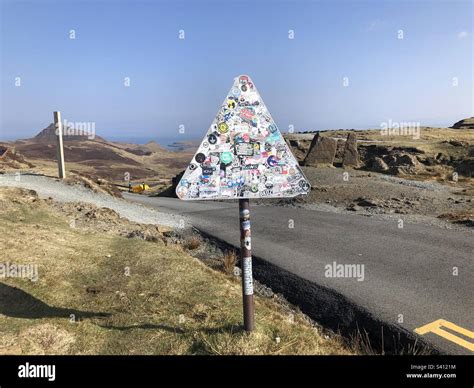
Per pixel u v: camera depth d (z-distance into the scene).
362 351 4.95
